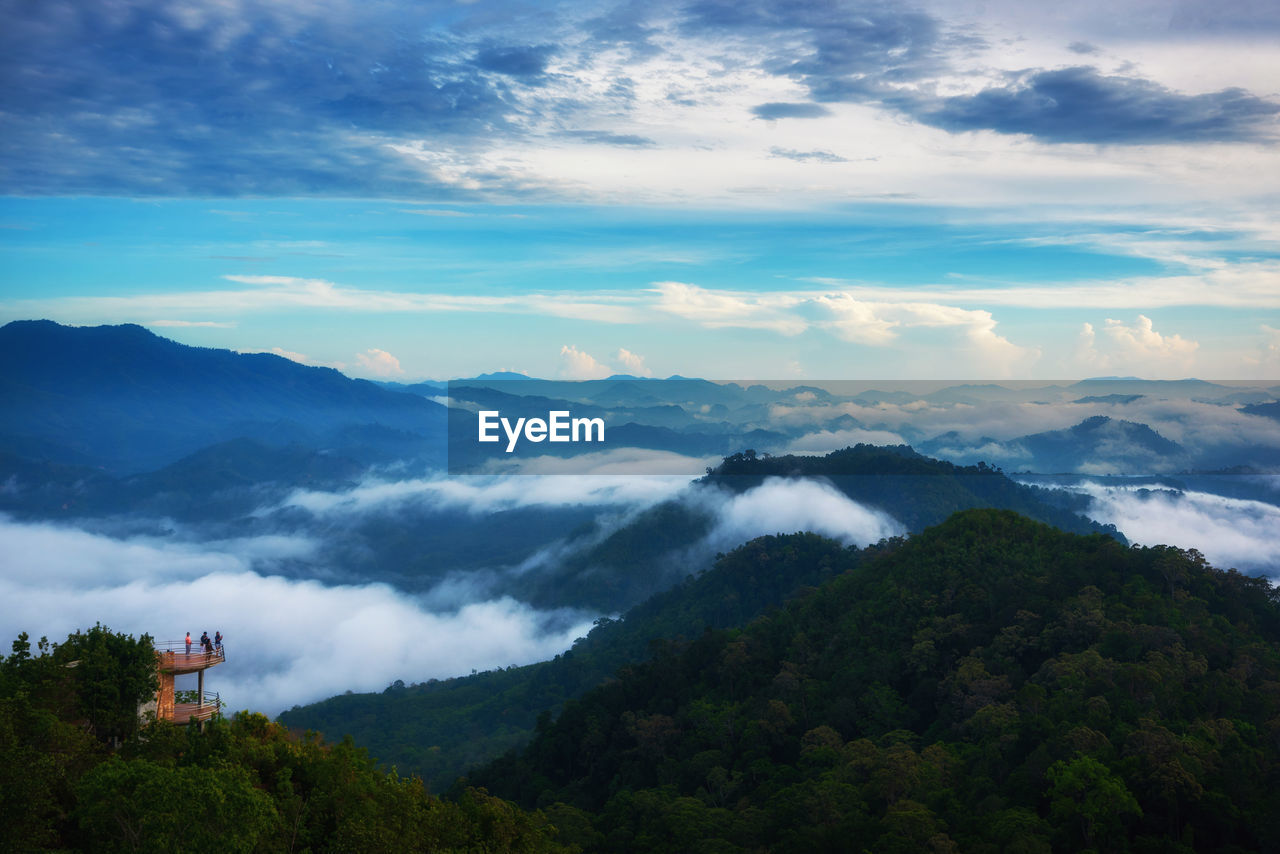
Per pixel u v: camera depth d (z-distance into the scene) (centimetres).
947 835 7519
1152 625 10044
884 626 12575
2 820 4131
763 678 12738
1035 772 7981
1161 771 7400
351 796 5406
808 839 8081
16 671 5372
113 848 4191
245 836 4222
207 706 6531
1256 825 7056
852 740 10756
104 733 5691
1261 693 8756
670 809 9731
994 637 11212
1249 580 11281
